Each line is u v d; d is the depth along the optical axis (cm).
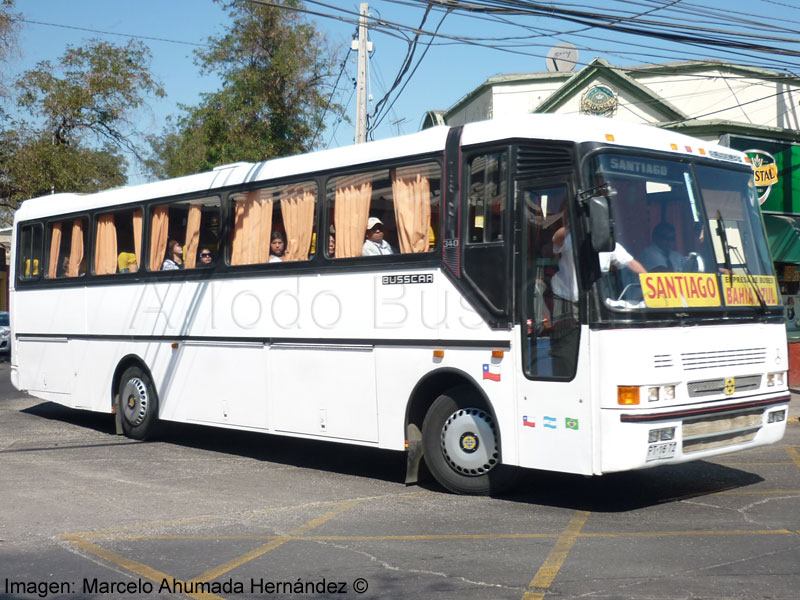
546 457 773
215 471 1026
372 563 635
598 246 717
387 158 919
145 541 707
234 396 1084
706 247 813
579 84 2250
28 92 3356
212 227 1128
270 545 690
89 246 1335
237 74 3172
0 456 1133
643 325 741
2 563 649
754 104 2347
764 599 536
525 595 555
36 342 1441
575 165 768
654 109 2191
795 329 1827
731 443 798
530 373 787
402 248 896
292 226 1018
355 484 941
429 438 882
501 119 839
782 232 1752
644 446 728
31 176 3197
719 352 787
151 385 1232
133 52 3503
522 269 798
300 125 3212
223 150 3142
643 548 659
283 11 3192
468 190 846
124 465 1067
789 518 751
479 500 847
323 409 970
